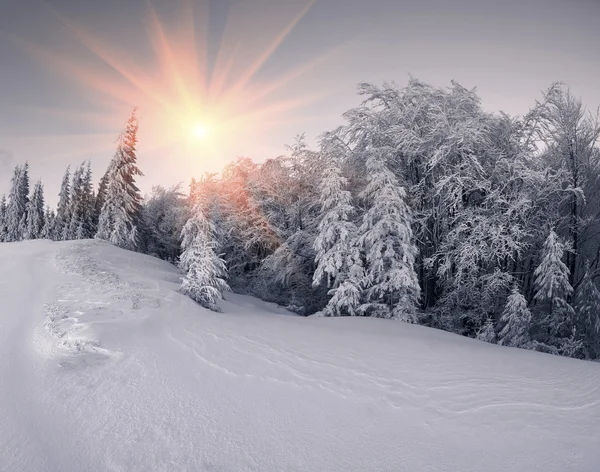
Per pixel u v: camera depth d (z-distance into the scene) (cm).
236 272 2902
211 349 827
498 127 2073
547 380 676
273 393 612
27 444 436
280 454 430
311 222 2409
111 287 1252
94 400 550
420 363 806
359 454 432
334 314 1688
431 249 2084
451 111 2072
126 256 2003
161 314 1038
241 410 543
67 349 728
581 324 1619
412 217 1884
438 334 1231
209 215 1597
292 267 2384
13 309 973
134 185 3034
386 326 1302
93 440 449
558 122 1923
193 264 1445
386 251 1595
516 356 888
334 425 505
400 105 2231
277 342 940
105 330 832
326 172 1819
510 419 507
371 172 1828
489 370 752
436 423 508
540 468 393
